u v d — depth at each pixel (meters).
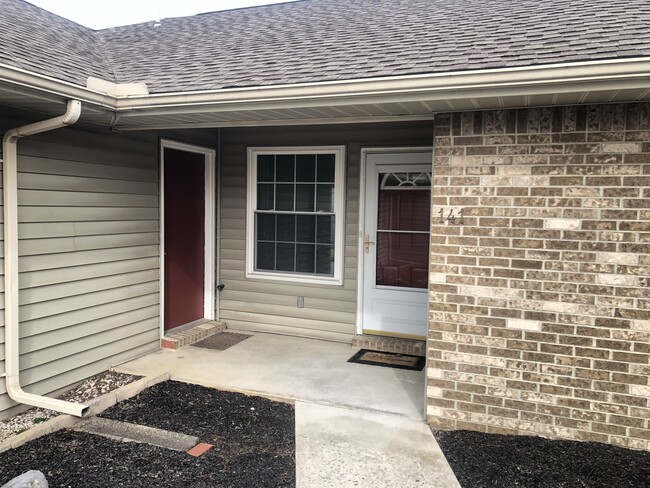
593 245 3.63
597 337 3.65
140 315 5.60
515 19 4.79
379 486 3.18
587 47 3.48
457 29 4.77
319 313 6.41
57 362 4.58
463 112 3.89
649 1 4.73
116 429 3.92
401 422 4.09
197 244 6.74
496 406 3.92
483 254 3.88
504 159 3.80
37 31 5.28
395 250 6.10
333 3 7.11
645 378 3.56
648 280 3.53
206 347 6.03
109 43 6.57
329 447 3.66
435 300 4.03
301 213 6.45
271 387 4.76
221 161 6.78
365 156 6.09
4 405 4.07
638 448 3.61
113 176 5.13
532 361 3.81
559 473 3.33
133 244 5.43
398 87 3.61
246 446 3.68
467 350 3.96
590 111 3.59
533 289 3.78
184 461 3.45
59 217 4.54
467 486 3.19
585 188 3.62
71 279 4.69
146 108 4.38
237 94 4.09
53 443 3.68
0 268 4.00
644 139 3.49
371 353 5.88
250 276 6.72
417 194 5.96
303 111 4.25
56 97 3.87
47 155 4.40
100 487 3.12
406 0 6.61
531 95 3.36
